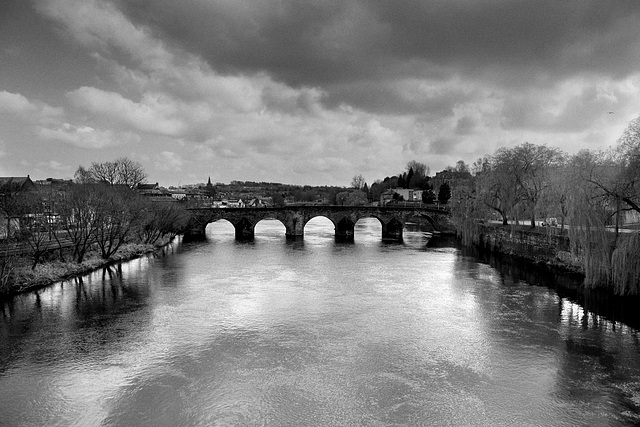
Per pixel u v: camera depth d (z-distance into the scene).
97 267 63.88
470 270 64.38
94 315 41.03
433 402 25.23
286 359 31.03
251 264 70.00
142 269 64.75
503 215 83.25
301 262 72.19
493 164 84.38
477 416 23.86
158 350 32.62
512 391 26.56
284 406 24.77
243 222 118.38
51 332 36.44
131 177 132.88
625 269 44.47
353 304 45.03
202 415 23.91
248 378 28.11
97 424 23.27
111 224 67.62
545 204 64.56
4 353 32.09
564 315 41.22
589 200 47.75
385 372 29.03
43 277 52.72
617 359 31.20
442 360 30.97
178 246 94.06
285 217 113.81
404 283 55.25
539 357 31.50
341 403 25.09
